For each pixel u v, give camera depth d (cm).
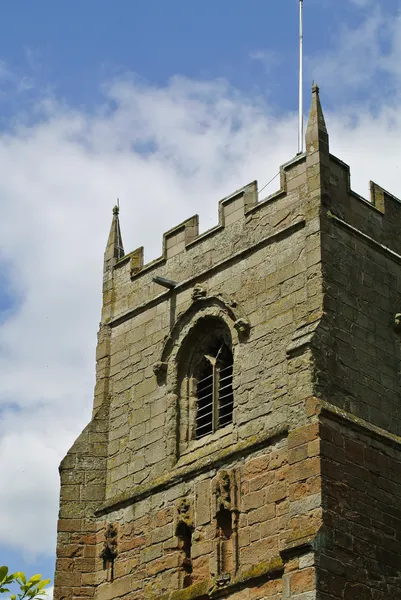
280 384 4444
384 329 4616
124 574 4703
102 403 5091
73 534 4862
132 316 5147
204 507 4503
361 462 4275
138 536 4709
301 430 4250
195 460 4612
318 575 3991
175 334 4909
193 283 4934
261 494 4334
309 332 4391
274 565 4159
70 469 4962
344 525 4125
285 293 4572
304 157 4719
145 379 4972
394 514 4294
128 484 4856
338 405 4325
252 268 4725
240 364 4606
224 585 4294
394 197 4919
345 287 4544
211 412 4728
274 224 4722
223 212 4931
